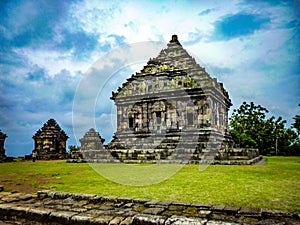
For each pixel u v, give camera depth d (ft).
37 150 170.50
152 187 44.09
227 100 133.49
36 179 59.72
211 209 28.94
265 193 38.27
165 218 25.09
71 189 44.42
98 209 30.53
